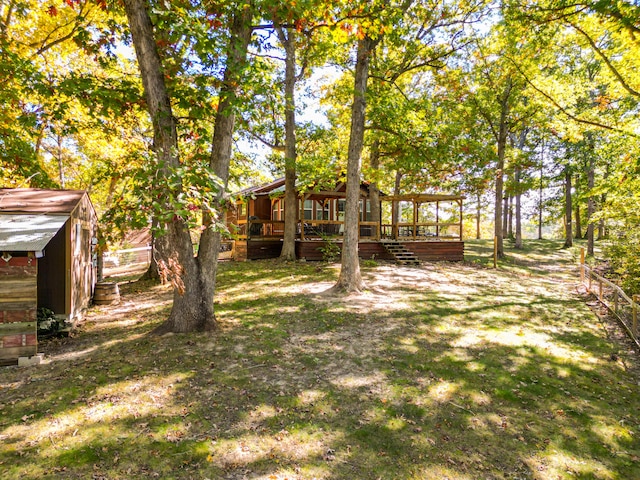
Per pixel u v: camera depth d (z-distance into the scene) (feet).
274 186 71.26
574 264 66.54
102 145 43.80
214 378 19.49
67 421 15.39
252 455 13.85
